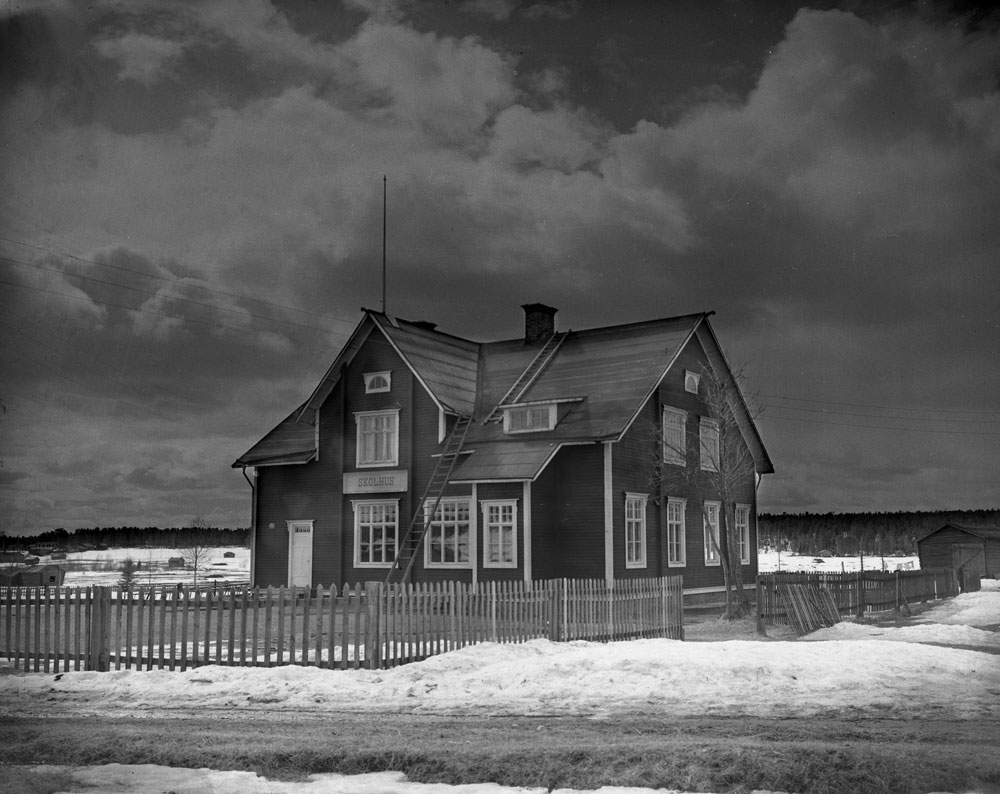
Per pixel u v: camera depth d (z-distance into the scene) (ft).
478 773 30.12
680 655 53.88
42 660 62.13
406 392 124.77
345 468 128.26
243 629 56.59
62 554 339.98
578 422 114.42
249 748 33.78
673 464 122.83
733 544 112.37
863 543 412.36
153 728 39.50
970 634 76.02
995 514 219.41
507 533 112.88
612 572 109.19
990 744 34.14
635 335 127.85
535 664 52.60
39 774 30.99
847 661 52.42
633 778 29.07
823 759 30.17
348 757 31.99
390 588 58.23
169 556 346.13
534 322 139.23
